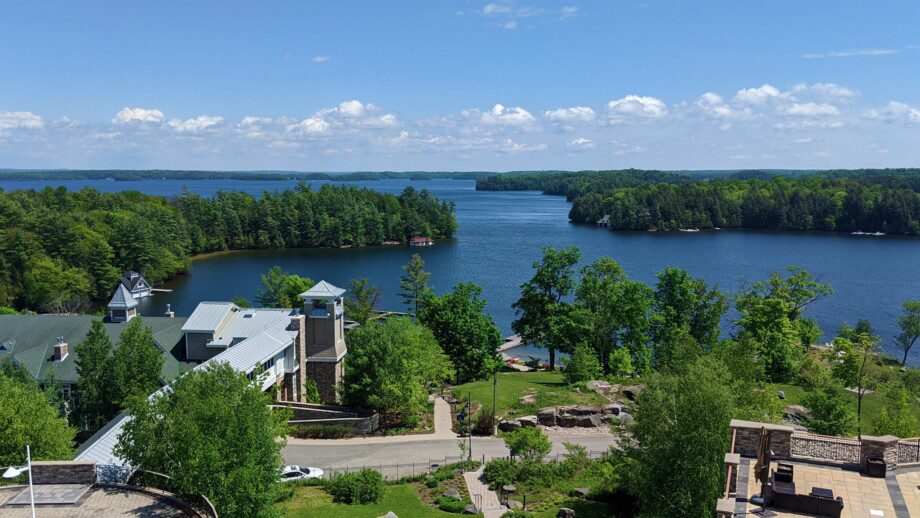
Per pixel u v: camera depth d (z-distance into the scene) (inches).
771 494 852.0
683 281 2967.5
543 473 1731.1
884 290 5280.5
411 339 2269.9
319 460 1888.5
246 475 1064.2
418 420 2214.6
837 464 960.9
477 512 1519.4
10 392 1396.4
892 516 810.2
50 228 5157.5
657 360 2972.4
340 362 2508.6
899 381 2421.3
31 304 4714.6
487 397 2346.2
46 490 1088.2
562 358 2842.0
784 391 2618.1
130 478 1149.7
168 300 5226.4
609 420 2180.1
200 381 1240.8
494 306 4761.3
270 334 2285.9
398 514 1509.6
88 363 1795.0
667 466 1007.0
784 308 2839.6
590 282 2947.8
